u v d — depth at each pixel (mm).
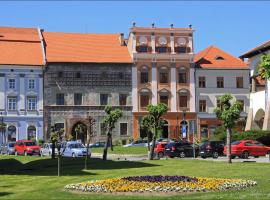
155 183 22203
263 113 71375
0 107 82688
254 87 72438
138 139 82500
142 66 87000
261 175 28188
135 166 38375
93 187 21609
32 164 42469
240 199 18516
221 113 40906
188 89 88062
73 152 56094
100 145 80125
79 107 84938
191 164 38750
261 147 51500
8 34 88562
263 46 67125
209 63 89875
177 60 88000
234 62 90750
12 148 64875
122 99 86500
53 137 38031
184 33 88312
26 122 83438
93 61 85500
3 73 82938
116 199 18719
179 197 19047
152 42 87500
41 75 84250
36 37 89250
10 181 27469
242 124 87750
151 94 87062
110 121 49625
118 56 87875
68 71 85062
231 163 38938
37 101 84000
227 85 89250
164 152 55281
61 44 88875
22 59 84000
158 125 49094
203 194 19969
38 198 19594
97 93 85688
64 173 32906
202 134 87875
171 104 87500
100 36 92562
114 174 31422
